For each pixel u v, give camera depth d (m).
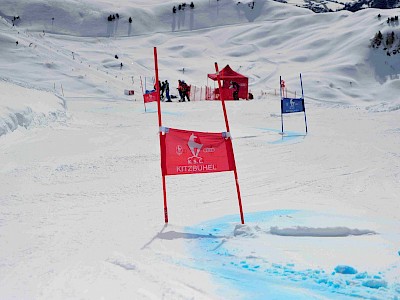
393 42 70.38
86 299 3.41
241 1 117.06
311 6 190.00
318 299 3.38
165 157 5.79
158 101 5.77
